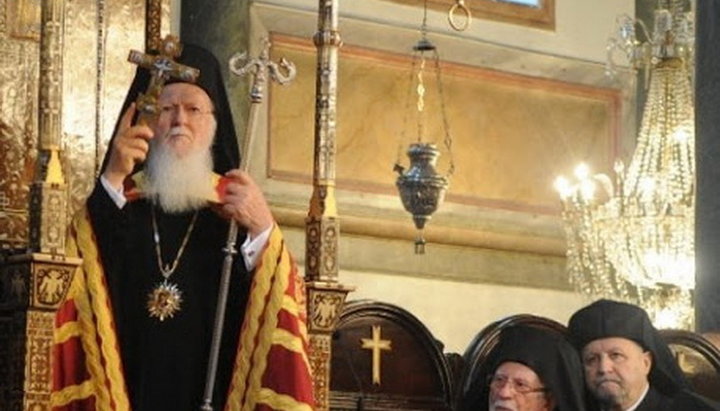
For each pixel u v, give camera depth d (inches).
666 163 591.2
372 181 608.1
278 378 258.7
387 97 614.9
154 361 259.3
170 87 265.7
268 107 576.7
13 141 278.8
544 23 653.9
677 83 591.8
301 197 581.6
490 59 638.5
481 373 270.7
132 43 293.6
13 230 276.4
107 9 291.6
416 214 560.4
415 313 613.9
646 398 291.6
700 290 406.0
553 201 651.5
